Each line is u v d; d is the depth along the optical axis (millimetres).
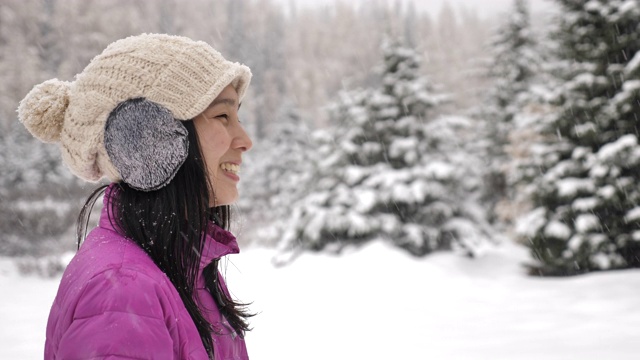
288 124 33250
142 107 946
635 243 12156
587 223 12133
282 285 10625
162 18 80188
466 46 91688
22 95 44000
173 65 1014
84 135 1003
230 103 1117
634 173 12234
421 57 15625
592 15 13227
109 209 1009
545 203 13625
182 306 926
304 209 14656
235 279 11352
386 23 15969
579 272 12656
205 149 1055
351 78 16344
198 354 920
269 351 5512
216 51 1112
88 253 919
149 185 950
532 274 12742
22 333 6359
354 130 14883
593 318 6941
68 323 824
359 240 14117
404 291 9977
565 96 13273
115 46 1044
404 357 5219
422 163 14555
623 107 12172
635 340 5504
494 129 23172
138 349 792
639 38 12664
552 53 14875
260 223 24891
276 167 31609
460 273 12242
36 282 13312
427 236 13953
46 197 25703
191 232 1002
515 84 23734
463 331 6516
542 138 14375
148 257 936
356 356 5301
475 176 15281
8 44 47875
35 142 31547
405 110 14766
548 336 5977
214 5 92312
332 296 9445
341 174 14656
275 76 82938
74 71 49219
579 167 12977
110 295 813
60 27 52906
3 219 21188
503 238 18266
